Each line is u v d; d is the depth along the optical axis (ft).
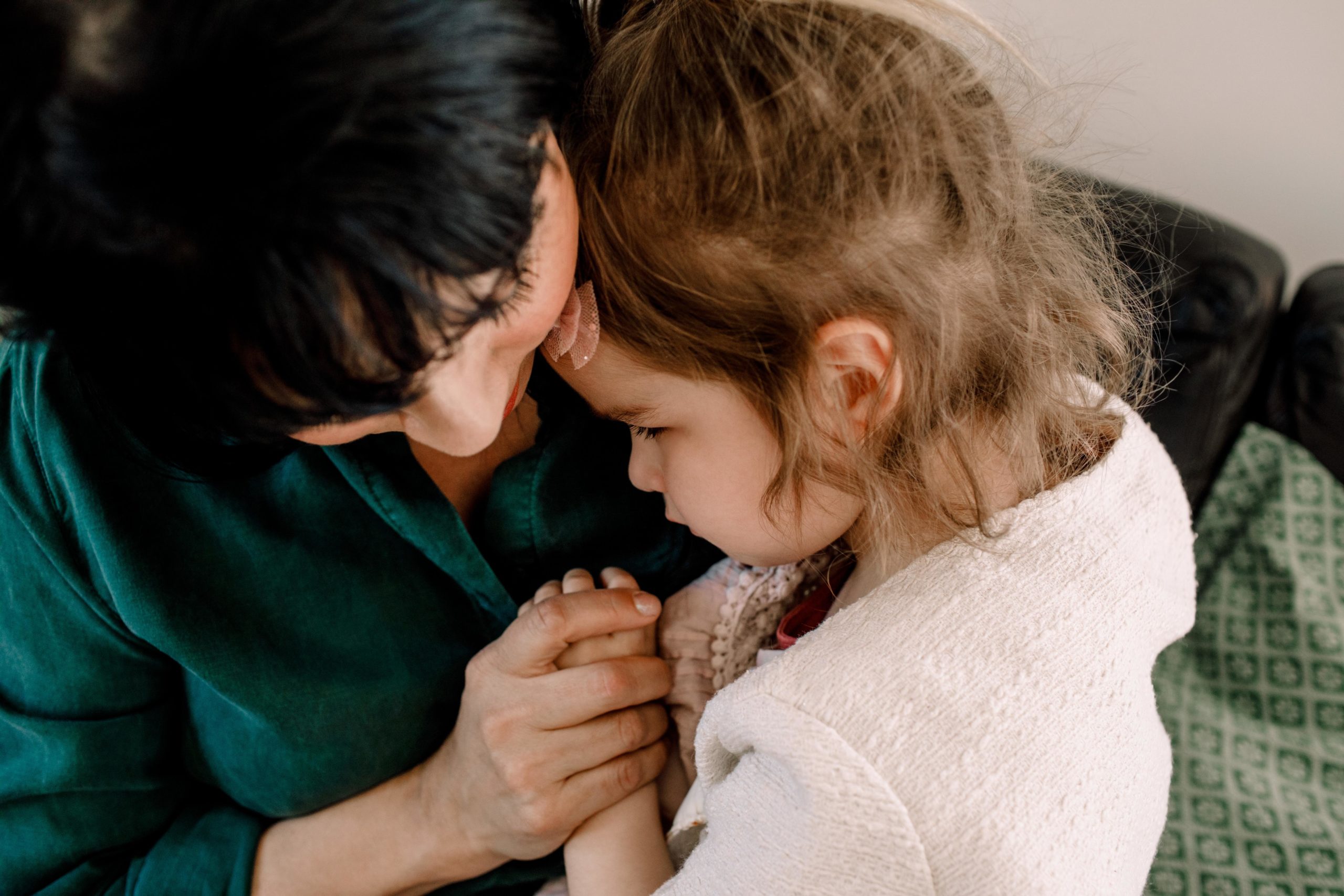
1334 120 3.93
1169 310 3.33
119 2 0.95
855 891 1.70
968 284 1.92
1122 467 2.18
